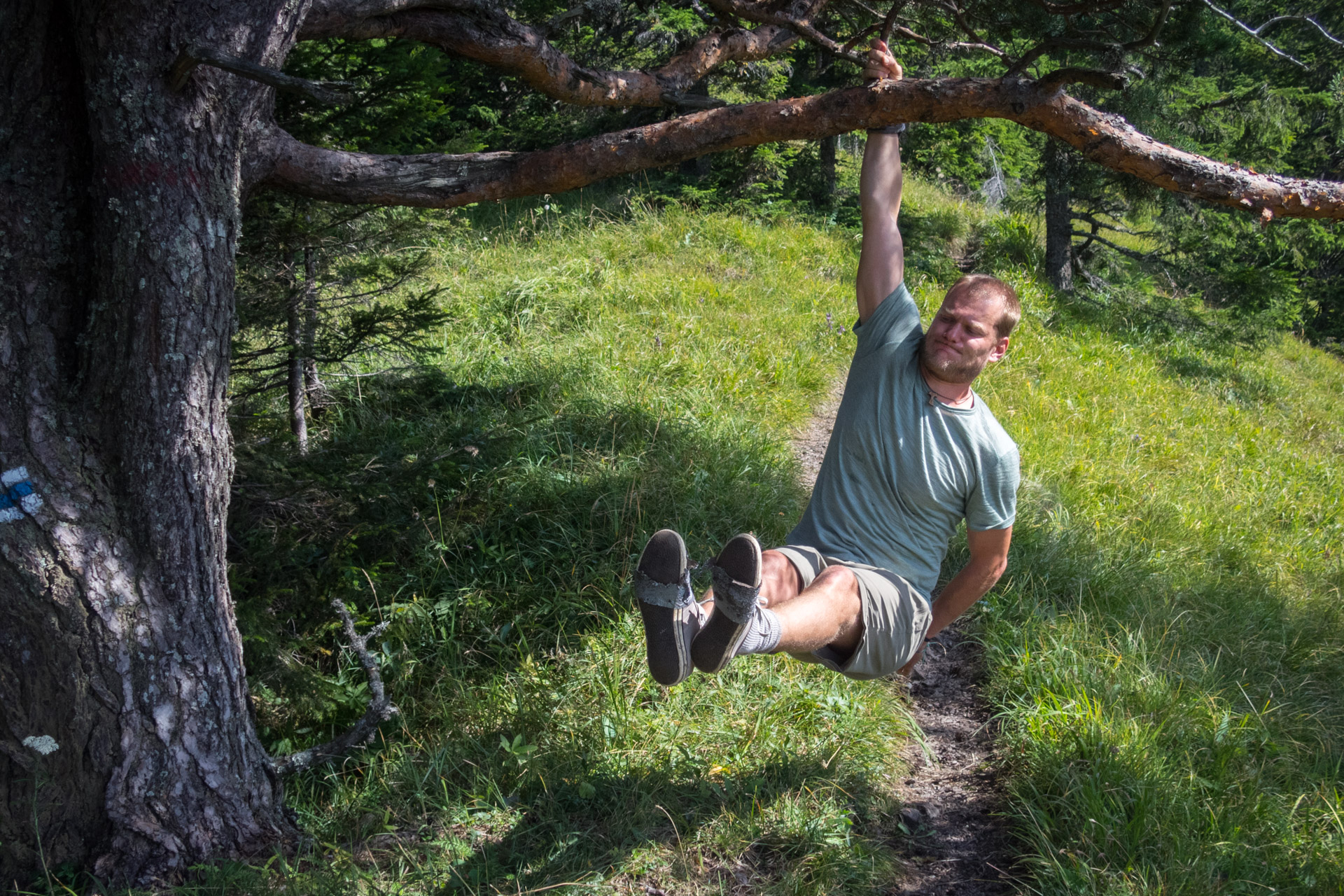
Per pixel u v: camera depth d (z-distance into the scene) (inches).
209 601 110.3
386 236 195.3
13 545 97.7
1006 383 342.6
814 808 129.4
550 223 426.0
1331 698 179.3
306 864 116.6
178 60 88.4
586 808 126.3
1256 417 409.1
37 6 91.3
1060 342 420.5
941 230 562.9
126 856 107.4
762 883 117.1
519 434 216.2
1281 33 439.5
